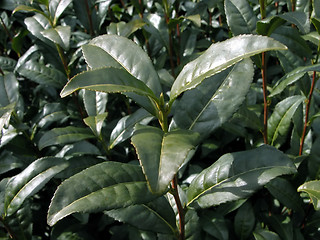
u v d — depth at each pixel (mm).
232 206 1989
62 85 2445
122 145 2348
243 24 1693
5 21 3104
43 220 2377
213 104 1296
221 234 1862
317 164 1801
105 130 2291
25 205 1890
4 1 2793
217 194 1301
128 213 1345
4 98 2113
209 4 2678
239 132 2172
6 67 2840
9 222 1837
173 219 1388
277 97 2391
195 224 1702
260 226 2006
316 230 1928
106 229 2359
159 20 2514
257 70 2830
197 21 2178
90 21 2824
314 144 1800
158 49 2848
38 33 2357
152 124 2469
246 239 1968
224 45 1012
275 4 2900
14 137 2064
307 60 2381
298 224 2025
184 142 939
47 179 1574
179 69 2465
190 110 1325
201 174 1399
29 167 1604
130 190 1118
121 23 2471
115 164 1180
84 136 1913
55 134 1892
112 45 1308
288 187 1834
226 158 1353
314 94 2174
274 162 1263
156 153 904
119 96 2398
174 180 1218
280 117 1902
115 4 3301
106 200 1063
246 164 1303
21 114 2180
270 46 924
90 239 2111
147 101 1168
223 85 1303
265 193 2211
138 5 2615
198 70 1037
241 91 1266
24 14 2908
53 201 1030
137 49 1276
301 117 1974
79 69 2592
